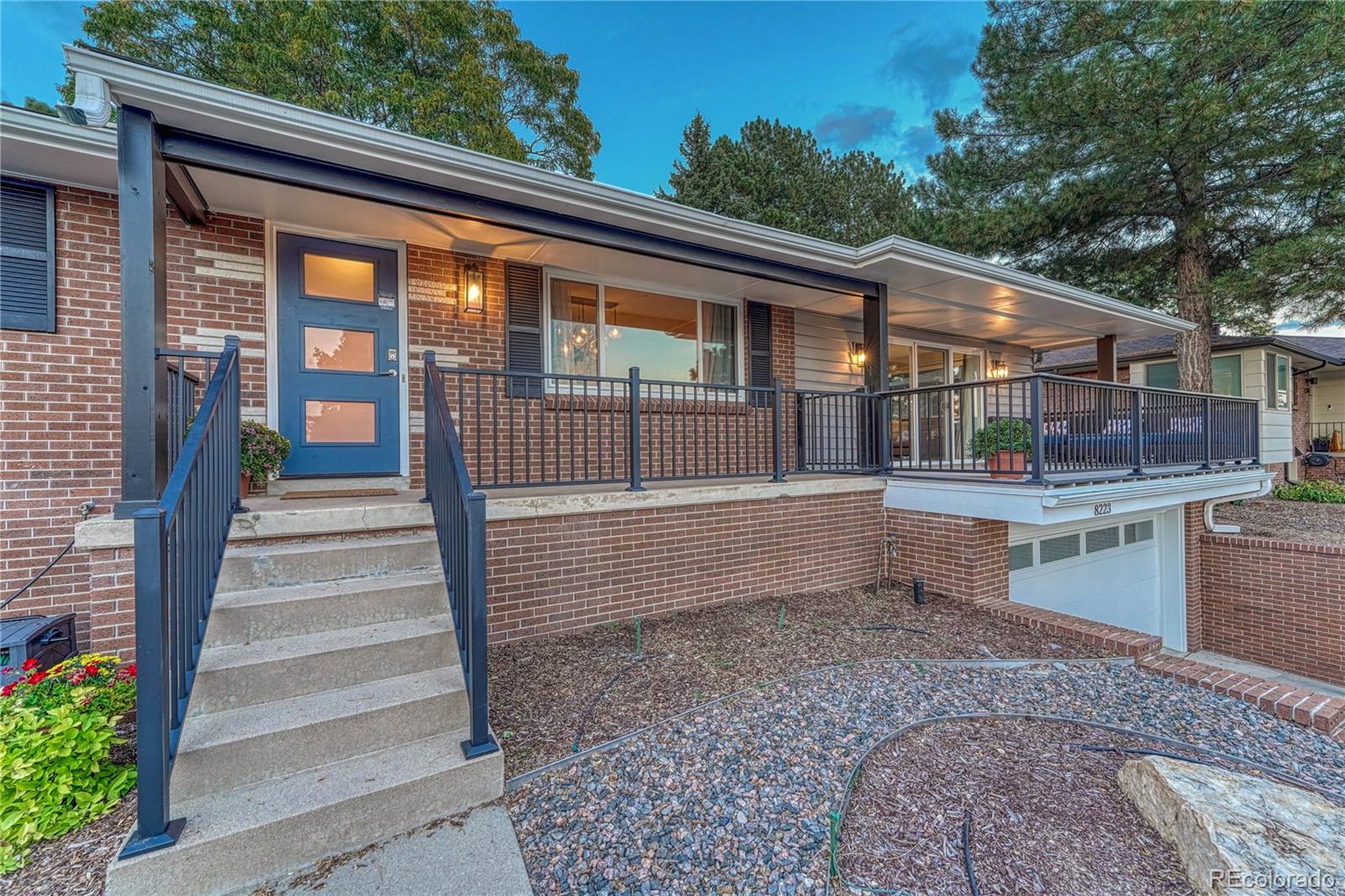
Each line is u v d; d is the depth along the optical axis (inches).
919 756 100.3
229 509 113.7
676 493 174.6
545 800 87.9
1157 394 235.6
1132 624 298.7
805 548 204.5
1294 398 526.6
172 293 159.3
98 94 104.4
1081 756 102.7
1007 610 182.5
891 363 335.9
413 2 478.3
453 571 102.6
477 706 88.4
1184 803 79.1
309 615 104.1
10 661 123.6
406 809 81.6
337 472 179.6
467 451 197.0
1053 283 255.8
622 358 233.6
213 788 79.0
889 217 663.1
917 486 212.7
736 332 263.0
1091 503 187.8
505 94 555.8
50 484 144.5
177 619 76.4
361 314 183.9
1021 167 384.8
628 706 115.8
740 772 94.0
